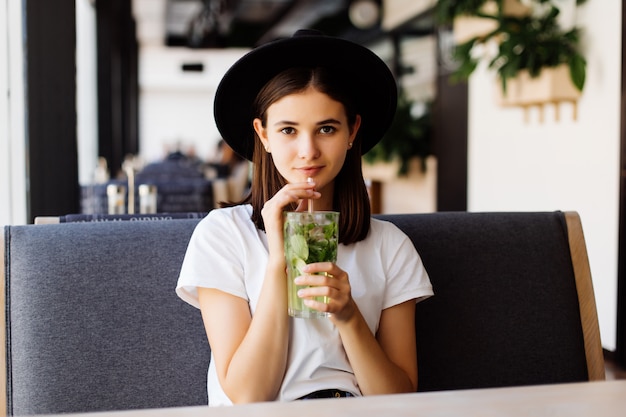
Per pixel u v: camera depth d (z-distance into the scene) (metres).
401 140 7.66
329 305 1.14
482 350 1.59
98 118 7.33
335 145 1.33
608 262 3.75
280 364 1.27
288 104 1.31
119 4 9.17
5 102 2.72
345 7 12.58
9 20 2.73
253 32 15.84
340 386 1.30
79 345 1.41
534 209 4.52
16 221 2.77
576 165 4.03
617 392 0.81
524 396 0.80
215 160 12.83
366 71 1.45
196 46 16.00
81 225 1.48
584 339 1.66
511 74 4.01
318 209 1.44
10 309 1.42
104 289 1.44
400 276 1.44
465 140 6.79
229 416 0.74
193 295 1.39
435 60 7.60
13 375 1.40
